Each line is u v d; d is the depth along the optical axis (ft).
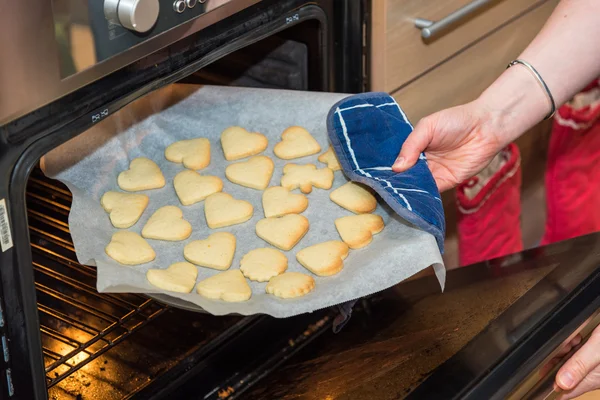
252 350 2.81
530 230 5.39
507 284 2.80
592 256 2.77
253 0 2.45
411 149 2.64
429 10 3.24
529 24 3.96
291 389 2.62
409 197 2.43
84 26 1.93
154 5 2.03
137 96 2.26
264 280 2.56
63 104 2.05
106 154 2.96
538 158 5.09
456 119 2.82
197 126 3.18
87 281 3.06
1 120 1.83
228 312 2.35
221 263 2.62
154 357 2.78
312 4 2.72
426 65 3.37
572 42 2.96
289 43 2.98
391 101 2.82
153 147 3.12
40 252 3.15
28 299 2.02
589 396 3.64
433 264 2.39
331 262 2.54
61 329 2.84
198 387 2.68
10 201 1.95
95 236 2.67
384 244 2.59
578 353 2.66
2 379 2.00
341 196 2.83
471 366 2.39
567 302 2.59
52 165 2.73
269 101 3.10
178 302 2.45
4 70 1.77
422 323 2.73
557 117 4.84
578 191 5.12
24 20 1.77
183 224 2.77
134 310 2.95
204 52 2.41
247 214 2.82
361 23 2.95
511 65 3.03
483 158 3.02
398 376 2.44
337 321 2.67
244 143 3.06
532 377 2.41
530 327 2.51
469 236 4.58
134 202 2.83
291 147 3.04
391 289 2.99
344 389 2.48
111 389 2.64
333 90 3.05
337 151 2.68
